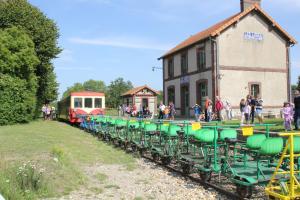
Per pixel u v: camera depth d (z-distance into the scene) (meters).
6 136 20.31
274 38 35.00
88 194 9.99
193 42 35.34
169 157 13.63
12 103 31.47
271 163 10.19
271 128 19.09
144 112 42.12
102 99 37.28
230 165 10.34
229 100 32.81
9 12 37.06
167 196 9.85
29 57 32.50
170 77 41.19
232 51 33.25
